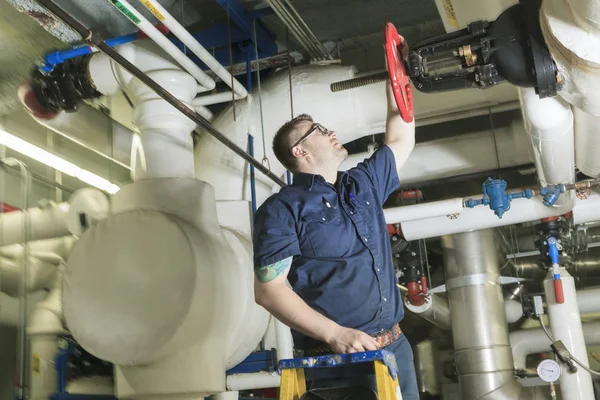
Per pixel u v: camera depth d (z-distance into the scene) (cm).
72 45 326
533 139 271
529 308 416
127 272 233
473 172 377
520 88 244
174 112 269
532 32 177
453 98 316
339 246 160
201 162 323
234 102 302
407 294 432
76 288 237
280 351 319
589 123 256
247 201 310
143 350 227
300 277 161
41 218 337
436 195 499
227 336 251
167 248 232
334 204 165
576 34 163
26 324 329
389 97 202
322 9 353
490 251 420
